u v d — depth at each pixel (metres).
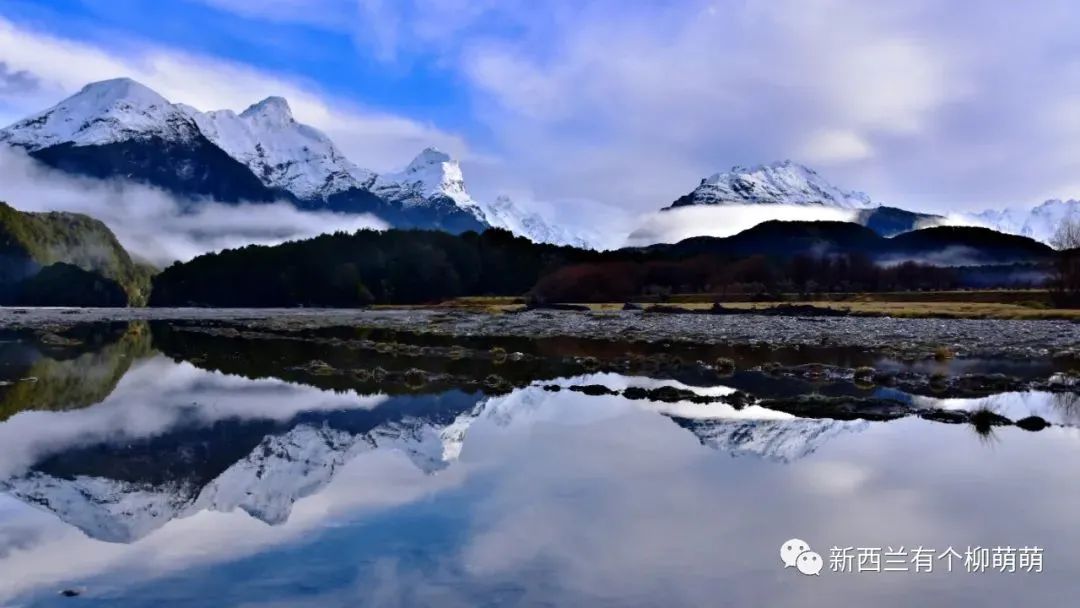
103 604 9.49
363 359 41.66
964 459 17.23
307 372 35.97
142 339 62.69
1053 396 26.55
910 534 12.09
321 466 17.28
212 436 21.06
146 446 19.73
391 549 11.35
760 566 10.71
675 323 72.19
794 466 16.66
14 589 10.00
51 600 9.60
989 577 10.42
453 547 11.38
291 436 20.98
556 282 173.38
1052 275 111.25
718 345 48.38
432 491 14.73
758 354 42.22
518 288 189.12
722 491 14.57
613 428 21.31
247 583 10.05
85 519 13.27
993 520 12.85
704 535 11.96
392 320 90.50
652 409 24.27
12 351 49.84
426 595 9.59
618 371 34.72
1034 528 12.48
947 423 21.47
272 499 14.39
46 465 17.61
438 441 20.00
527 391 28.58
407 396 28.00
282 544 11.63
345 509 13.56
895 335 54.12
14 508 14.07
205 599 9.59
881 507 13.58
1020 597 9.81
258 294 184.88
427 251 184.12
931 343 47.72
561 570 10.45
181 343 57.56
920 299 118.44
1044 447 18.42
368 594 9.62
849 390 27.94
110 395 29.19
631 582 10.05
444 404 26.11
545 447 18.84
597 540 11.69
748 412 23.45
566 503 13.77
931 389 28.03
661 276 180.38
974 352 42.50
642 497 14.13
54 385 32.16
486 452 18.39
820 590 9.89
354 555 11.09
